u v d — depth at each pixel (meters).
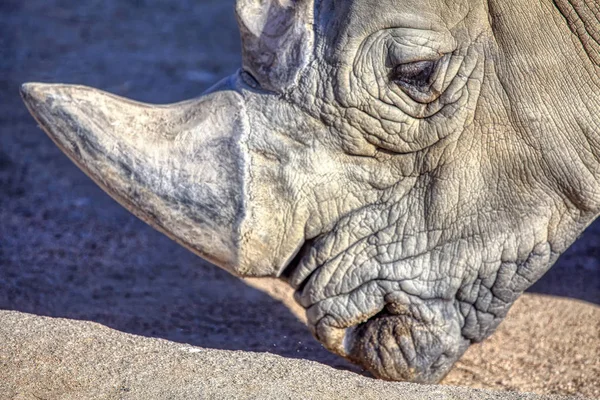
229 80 8.84
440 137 8.62
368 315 8.80
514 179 8.73
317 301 8.84
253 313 12.00
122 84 21.31
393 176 8.76
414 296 8.75
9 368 7.57
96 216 15.03
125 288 12.45
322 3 8.55
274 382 7.54
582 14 8.37
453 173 8.67
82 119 8.56
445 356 8.84
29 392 7.32
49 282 12.33
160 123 8.67
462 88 8.52
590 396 10.00
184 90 21.09
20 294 11.77
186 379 7.51
